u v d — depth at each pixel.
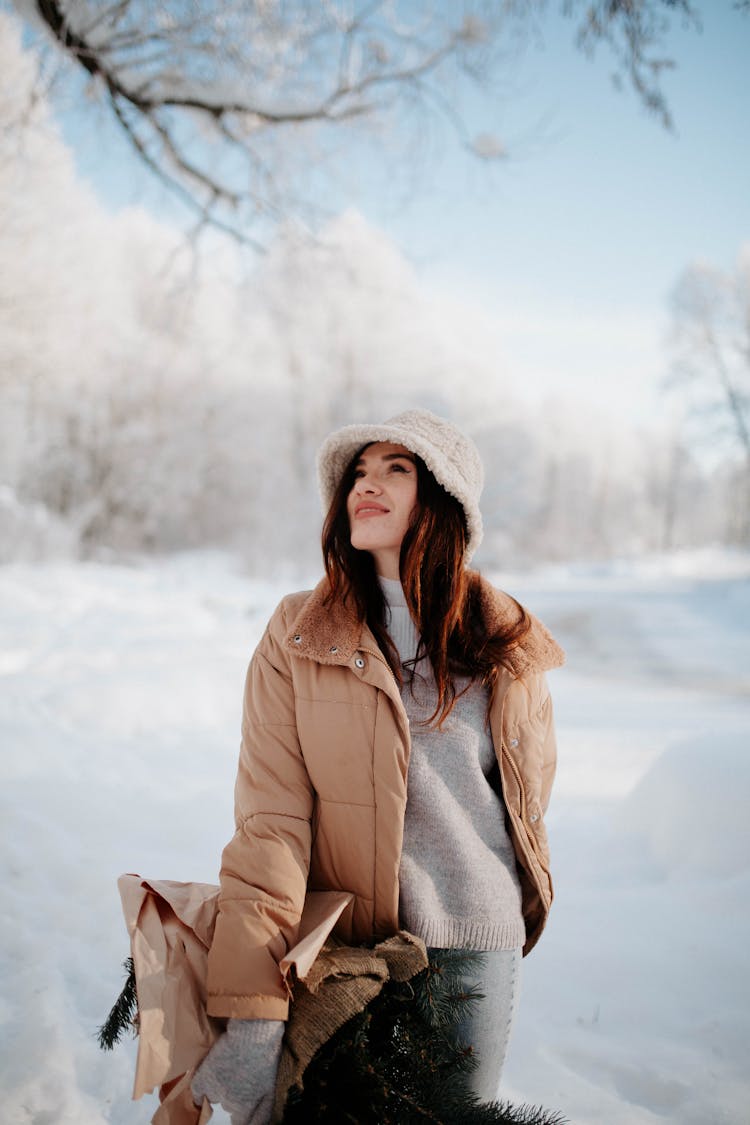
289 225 5.98
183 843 3.41
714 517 60.38
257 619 11.69
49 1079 1.79
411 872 1.40
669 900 3.03
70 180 13.18
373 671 1.41
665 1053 2.23
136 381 22.50
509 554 31.17
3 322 14.80
